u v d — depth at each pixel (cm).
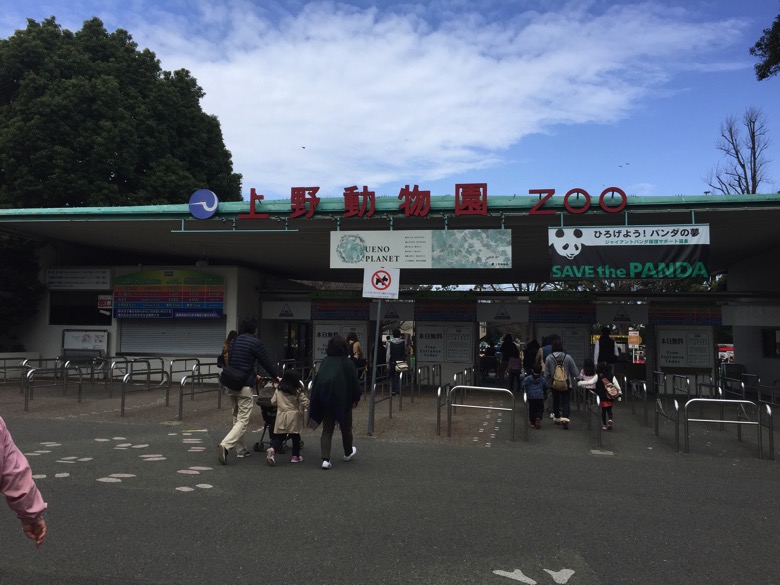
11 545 467
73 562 436
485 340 2973
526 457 845
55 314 1917
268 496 619
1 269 1797
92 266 1883
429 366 1769
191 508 572
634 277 1209
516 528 529
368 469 754
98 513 552
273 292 1952
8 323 1859
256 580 411
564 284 3369
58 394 1474
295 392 778
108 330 1888
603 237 1218
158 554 454
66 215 1425
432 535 507
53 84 1905
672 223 1322
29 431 986
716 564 453
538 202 1237
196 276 1839
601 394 1090
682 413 1340
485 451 883
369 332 1852
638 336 3550
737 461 847
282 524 530
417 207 1270
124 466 745
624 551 477
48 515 544
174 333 1866
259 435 983
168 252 1941
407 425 1110
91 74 2044
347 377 779
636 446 947
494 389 983
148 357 1861
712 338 1675
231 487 654
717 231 1455
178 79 2355
